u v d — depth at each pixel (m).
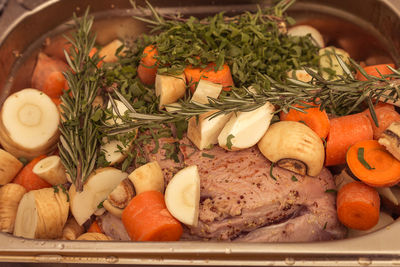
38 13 0.62
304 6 0.65
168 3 0.65
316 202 0.52
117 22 0.66
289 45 0.60
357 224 0.52
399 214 0.52
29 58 0.63
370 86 0.49
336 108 0.56
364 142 0.51
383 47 0.61
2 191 0.55
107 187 0.53
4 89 0.60
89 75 0.57
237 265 0.45
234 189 0.51
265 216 0.51
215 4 0.65
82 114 0.54
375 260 0.44
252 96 0.50
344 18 0.63
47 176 0.55
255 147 0.53
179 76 0.53
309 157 0.50
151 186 0.51
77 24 0.63
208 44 0.57
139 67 0.57
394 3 0.58
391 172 0.49
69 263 0.46
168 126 0.55
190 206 0.50
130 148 0.54
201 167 0.52
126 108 0.54
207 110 0.50
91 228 0.54
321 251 0.44
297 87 0.50
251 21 0.60
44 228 0.52
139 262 0.45
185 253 0.45
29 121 0.57
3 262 0.47
